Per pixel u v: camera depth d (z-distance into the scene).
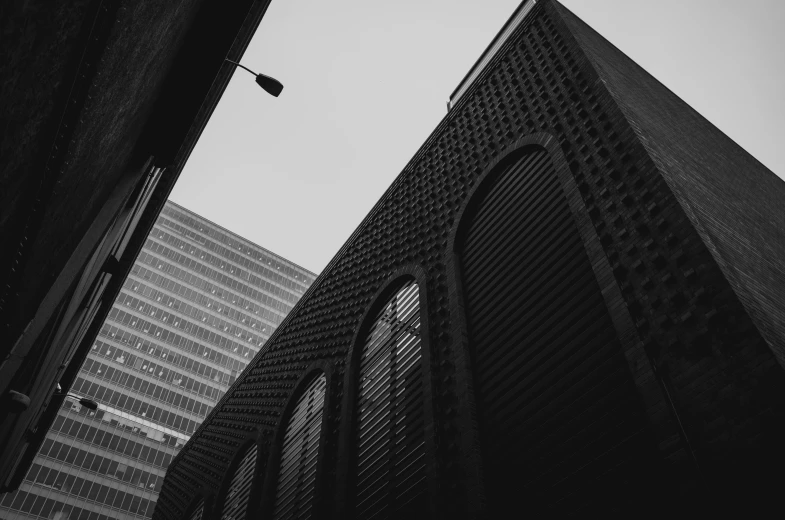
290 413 22.00
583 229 11.40
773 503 6.23
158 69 8.09
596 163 12.19
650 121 14.02
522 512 9.95
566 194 12.48
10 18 3.19
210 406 90.56
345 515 14.75
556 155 13.57
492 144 16.91
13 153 3.97
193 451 31.19
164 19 6.80
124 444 79.44
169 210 110.69
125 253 23.50
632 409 8.83
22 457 25.42
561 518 9.20
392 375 16.19
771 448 6.51
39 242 5.57
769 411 6.73
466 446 11.66
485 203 15.94
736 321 7.73
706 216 10.64
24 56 3.55
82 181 6.29
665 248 9.42
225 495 24.12
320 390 20.33
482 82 19.66
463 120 19.61
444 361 13.77
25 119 3.94
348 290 22.14
